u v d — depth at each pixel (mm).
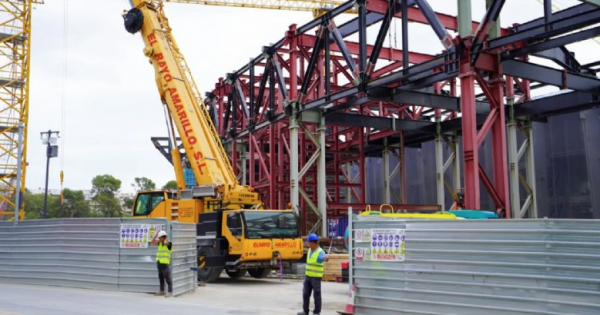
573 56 30000
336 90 38281
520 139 37969
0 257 21781
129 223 18625
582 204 33688
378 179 51344
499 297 11117
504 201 21906
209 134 26203
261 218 22297
